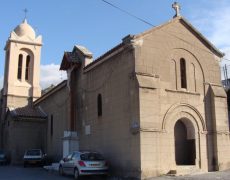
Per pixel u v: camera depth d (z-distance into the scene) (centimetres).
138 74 1992
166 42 2172
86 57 2644
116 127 2133
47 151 3484
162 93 2064
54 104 3394
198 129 2181
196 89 2244
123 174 2002
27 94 4175
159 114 2008
